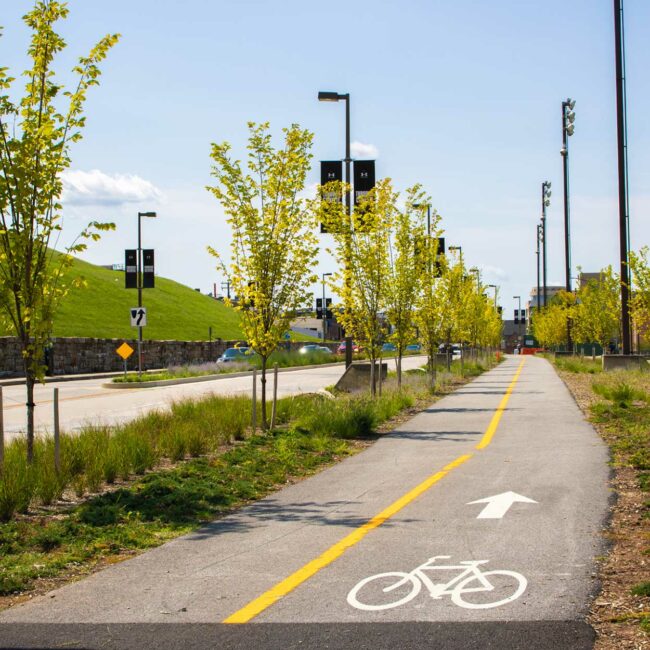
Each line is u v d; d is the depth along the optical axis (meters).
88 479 11.09
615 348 66.06
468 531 8.12
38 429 18.52
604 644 5.07
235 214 17.06
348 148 25.95
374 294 24.14
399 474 11.72
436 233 29.08
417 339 30.66
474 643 5.11
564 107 51.62
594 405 20.44
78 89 11.33
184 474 11.84
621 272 34.66
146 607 6.05
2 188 10.82
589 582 6.35
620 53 33.41
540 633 5.25
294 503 9.96
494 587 6.27
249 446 14.80
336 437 16.33
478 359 52.59
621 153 33.88
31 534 8.47
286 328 17.09
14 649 5.28
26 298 11.02
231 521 9.06
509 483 10.68
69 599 6.31
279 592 6.31
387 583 6.46
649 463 11.60
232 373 46.00
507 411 20.47
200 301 107.62
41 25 11.16
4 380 39.38
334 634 5.35
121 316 82.12
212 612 5.88
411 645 5.10
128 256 45.81
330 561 7.17
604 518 8.55
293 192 17.28
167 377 41.53
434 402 24.02
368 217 23.86
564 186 52.38
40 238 11.27
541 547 7.44
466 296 40.69
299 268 17.19
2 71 10.91
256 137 17.11
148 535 8.44
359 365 27.94
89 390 34.47
